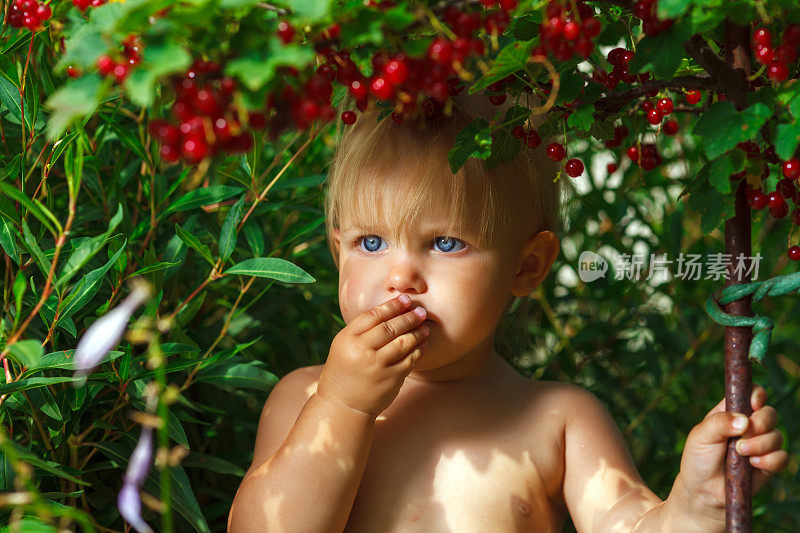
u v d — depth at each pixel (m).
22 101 1.07
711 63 0.81
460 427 1.19
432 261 1.13
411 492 1.15
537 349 1.97
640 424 1.94
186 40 0.63
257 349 1.70
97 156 1.28
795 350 2.12
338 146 1.26
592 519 1.16
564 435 1.22
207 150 0.64
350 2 0.70
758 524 1.93
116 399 1.19
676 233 1.86
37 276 1.20
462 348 1.14
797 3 0.74
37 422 1.08
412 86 0.72
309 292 1.69
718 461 0.90
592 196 1.56
